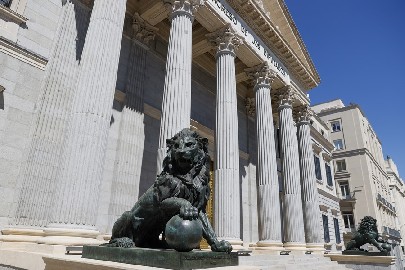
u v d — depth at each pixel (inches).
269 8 935.0
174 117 458.9
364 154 1867.6
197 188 183.8
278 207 692.1
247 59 770.2
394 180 2839.6
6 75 406.0
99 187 348.5
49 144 425.1
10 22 422.9
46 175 414.3
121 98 599.8
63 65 462.0
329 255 789.9
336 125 2021.4
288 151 829.2
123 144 574.6
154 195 186.1
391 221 2204.7
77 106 362.9
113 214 524.1
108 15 411.2
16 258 301.3
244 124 989.8
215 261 156.0
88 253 195.5
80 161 338.6
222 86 612.7
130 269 140.2
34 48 442.0
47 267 208.8
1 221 370.9
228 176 543.8
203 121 812.0
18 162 399.2
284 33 977.5
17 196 387.9
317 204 932.0
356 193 1830.7
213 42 666.2
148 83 669.9
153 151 637.9
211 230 175.3
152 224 192.2
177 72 486.9
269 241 653.9
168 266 140.3
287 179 807.1
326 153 1525.6
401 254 2222.0
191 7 549.6
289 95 881.5
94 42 392.5
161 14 650.2
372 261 714.2
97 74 377.1
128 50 640.4
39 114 423.5
